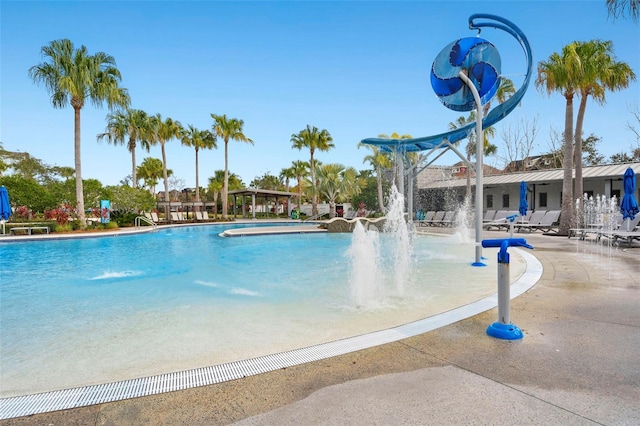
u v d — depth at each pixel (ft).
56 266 28.55
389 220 59.11
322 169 110.22
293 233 55.83
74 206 75.87
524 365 8.71
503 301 10.76
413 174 45.88
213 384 8.14
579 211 49.34
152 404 7.30
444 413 6.71
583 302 14.43
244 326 12.94
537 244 36.83
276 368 8.91
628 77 44.29
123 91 68.69
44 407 7.23
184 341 11.55
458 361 9.04
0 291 19.48
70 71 61.46
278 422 6.54
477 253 25.54
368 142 44.42
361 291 18.08
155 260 31.12
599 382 7.79
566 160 47.47
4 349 11.18
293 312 14.65
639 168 55.57
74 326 13.38
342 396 7.43
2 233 55.93
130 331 12.67
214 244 43.91
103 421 6.68
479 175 24.91
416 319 13.34
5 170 114.73
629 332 10.90
